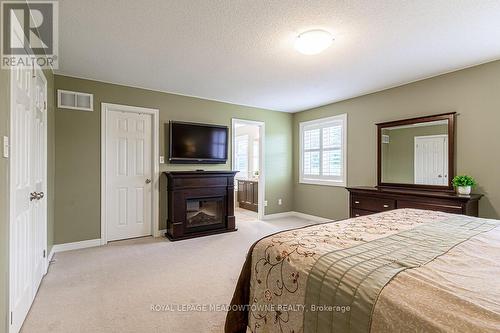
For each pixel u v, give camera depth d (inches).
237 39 96.0
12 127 61.1
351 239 57.5
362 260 44.9
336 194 187.5
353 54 108.2
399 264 42.9
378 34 91.8
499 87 111.8
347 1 73.4
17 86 66.3
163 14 79.9
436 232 63.2
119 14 79.7
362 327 35.3
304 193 215.0
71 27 87.2
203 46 101.6
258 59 113.8
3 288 56.1
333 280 41.4
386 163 153.6
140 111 155.8
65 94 134.4
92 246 140.6
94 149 142.5
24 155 73.7
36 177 90.7
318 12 78.8
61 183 133.1
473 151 119.1
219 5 75.4
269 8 76.9
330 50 104.7
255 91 162.1
